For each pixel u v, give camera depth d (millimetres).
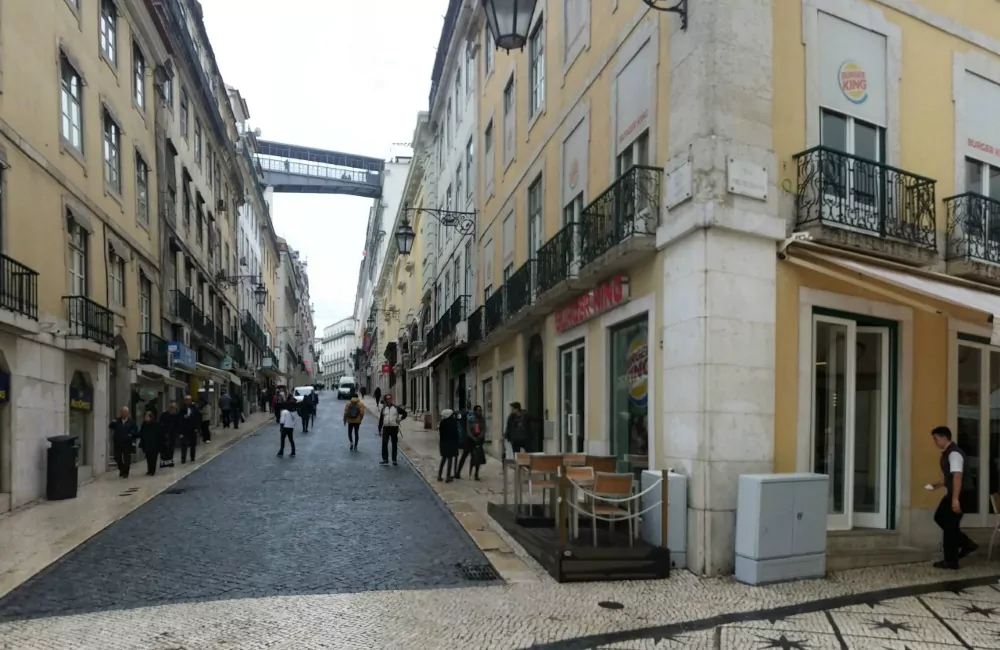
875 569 7000
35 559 7043
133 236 17062
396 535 8266
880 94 8062
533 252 13586
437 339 25266
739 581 6398
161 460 15695
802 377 7215
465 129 21391
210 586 6145
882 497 7965
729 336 6781
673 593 5980
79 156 13422
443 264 25828
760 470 6836
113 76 15695
